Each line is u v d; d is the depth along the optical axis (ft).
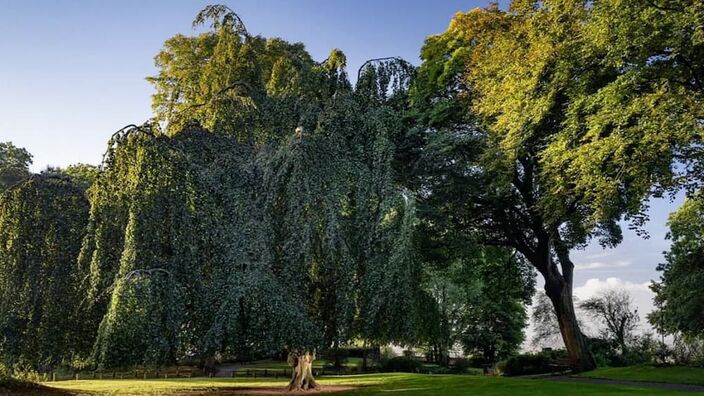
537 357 87.25
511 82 54.70
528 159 69.15
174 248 31.78
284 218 36.91
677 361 84.33
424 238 59.88
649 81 46.78
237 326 30.63
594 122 45.85
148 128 34.78
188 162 34.19
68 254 32.91
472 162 63.21
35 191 33.65
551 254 85.10
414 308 37.78
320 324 37.50
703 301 79.15
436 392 45.60
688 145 49.62
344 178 39.14
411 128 58.49
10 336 30.63
